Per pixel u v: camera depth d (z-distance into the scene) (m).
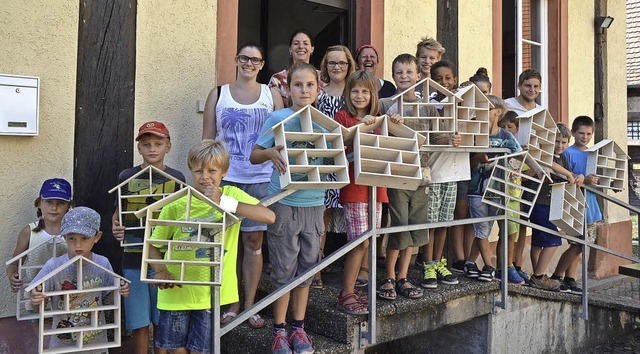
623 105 7.03
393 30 4.59
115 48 3.12
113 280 2.39
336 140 2.56
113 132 3.11
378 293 3.16
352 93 2.91
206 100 3.26
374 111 2.95
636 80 14.53
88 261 2.14
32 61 2.88
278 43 5.58
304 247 2.71
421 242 3.26
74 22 3.00
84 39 3.04
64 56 2.97
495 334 3.69
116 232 2.62
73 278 2.31
